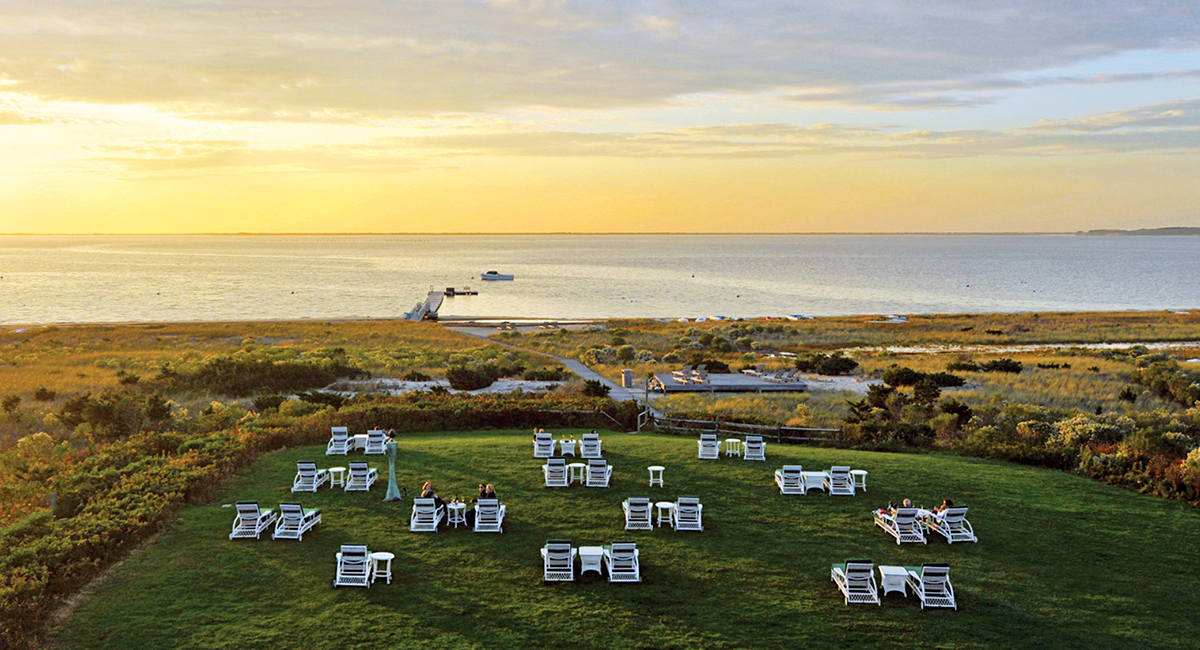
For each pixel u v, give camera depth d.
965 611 15.36
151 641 13.84
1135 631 14.67
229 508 21.11
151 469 22.98
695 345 82.38
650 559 17.72
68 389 49.31
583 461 26.11
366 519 20.23
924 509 20.94
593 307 151.25
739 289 192.75
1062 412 35.75
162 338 87.56
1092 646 14.07
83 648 13.63
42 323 117.06
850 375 62.72
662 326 107.00
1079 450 27.34
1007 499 22.52
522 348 81.94
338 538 18.86
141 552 17.92
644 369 62.19
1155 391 50.72
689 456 27.19
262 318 126.31
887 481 24.16
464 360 65.75
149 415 33.69
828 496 22.53
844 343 88.75
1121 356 72.69
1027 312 128.75
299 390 51.62
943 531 19.12
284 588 16.05
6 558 15.84
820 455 27.98
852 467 25.88
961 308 147.00
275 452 27.67
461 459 26.20
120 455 25.34
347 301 157.62
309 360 58.75
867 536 19.38
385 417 32.00
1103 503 22.28
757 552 18.19
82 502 20.45
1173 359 70.62
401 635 14.08
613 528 19.70
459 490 22.70
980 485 23.92
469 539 18.84
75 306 142.50
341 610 15.06
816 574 16.98
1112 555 18.39
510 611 15.09
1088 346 86.94
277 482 23.62
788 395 49.94
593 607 15.29
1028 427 31.28
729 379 55.03
